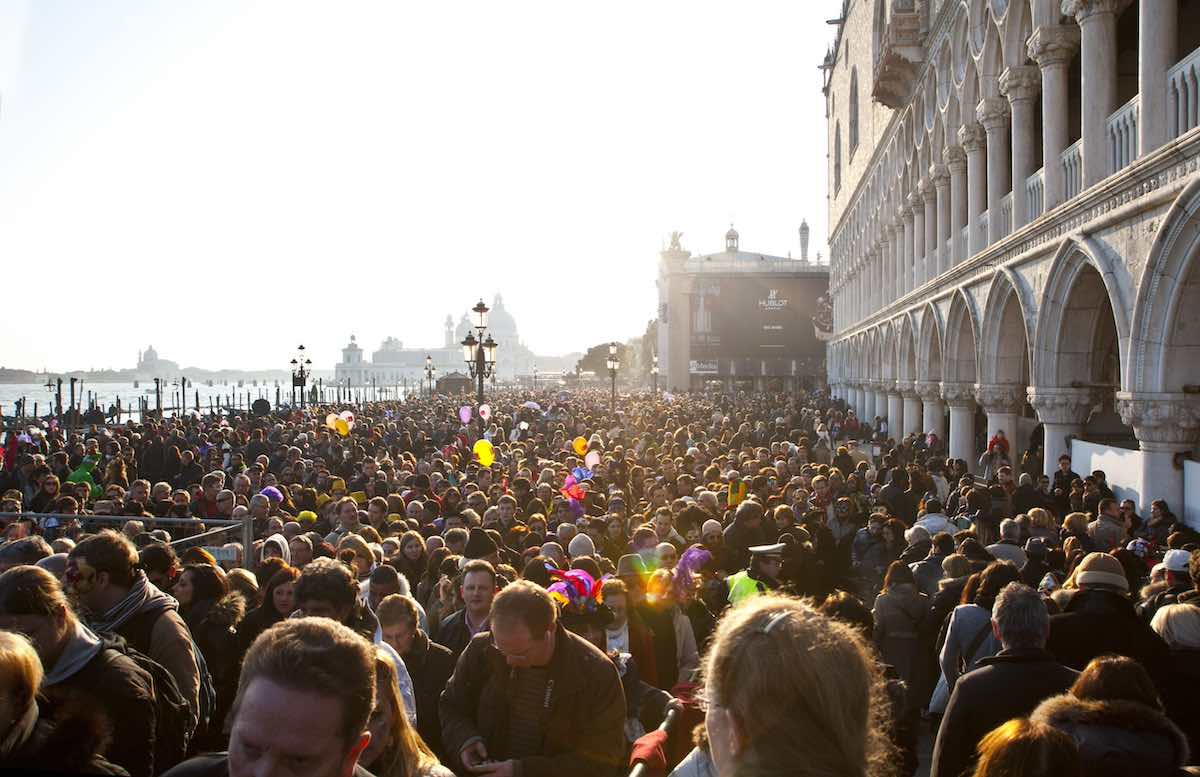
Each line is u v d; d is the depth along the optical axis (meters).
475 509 13.72
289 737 2.57
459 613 6.98
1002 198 21.00
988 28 20.61
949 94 24.64
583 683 4.80
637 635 7.09
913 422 33.06
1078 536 11.23
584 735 4.77
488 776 4.55
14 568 4.34
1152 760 3.88
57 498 13.95
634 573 7.32
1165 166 11.82
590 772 4.69
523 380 172.00
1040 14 16.89
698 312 90.88
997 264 20.14
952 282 24.59
